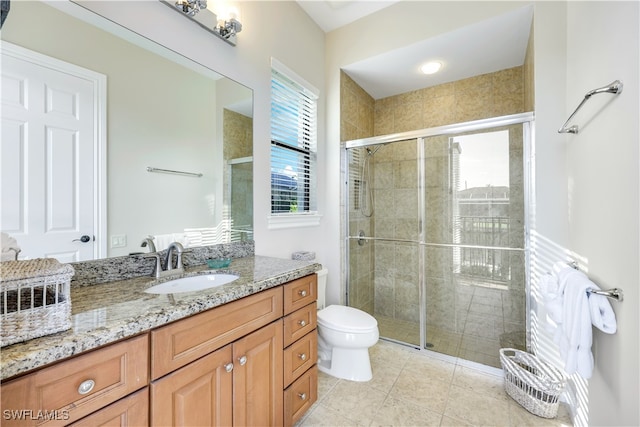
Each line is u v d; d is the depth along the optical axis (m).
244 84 1.75
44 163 0.97
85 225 1.08
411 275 2.60
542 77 1.69
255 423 1.10
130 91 1.22
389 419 1.46
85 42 1.08
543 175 1.69
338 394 1.66
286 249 2.10
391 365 2.00
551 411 1.44
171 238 1.38
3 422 0.53
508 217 2.04
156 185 1.32
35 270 0.66
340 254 2.51
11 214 0.90
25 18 0.93
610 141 1.02
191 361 0.87
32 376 0.57
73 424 0.62
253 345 1.09
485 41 2.05
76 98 1.06
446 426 1.41
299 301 1.36
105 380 0.68
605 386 1.06
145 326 0.74
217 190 1.60
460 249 2.29
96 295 0.95
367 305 2.78
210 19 1.51
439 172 2.35
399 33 2.16
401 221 2.61
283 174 2.13
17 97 0.91
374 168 2.69
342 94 2.51
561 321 1.18
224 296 0.96
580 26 1.37
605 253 1.06
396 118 2.98
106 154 1.14
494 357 2.07
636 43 0.84
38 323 0.62
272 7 1.96
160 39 1.32
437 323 2.44
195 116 1.49
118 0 1.17
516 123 1.91
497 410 1.52
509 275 2.05
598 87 1.14
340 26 2.45
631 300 0.87
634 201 0.85
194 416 0.88
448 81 2.68
